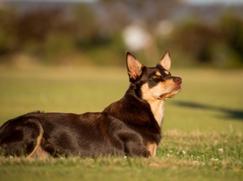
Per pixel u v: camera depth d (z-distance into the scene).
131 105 13.12
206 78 65.12
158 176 11.49
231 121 25.88
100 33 91.38
